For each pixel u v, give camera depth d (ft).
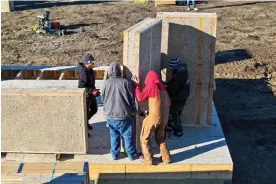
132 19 73.97
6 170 24.08
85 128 27.61
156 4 82.99
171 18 30.42
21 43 62.13
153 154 28.99
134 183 28.32
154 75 26.48
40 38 64.39
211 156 28.84
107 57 55.98
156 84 26.22
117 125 26.94
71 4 86.53
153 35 28.37
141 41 26.27
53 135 27.73
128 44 26.32
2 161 27.61
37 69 41.24
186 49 31.17
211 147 29.96
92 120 33.30
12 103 26.96
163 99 26.53
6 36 65.26
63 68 41.52
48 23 66.28
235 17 75.15
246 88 46.47
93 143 30.12
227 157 28.73
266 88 46.39
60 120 27.37
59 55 57.06
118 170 28.12
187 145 30.22
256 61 54.24
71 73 41.32
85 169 24.07
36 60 55.36
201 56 31.22
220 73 50.47
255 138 36.52
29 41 63.05
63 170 23.97
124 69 26.94
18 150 28.12
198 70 31.55
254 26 69.67
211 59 31.24
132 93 26.48
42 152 28.17
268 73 50.70
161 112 26.53
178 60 30.25
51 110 27.12
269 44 60.95
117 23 71.67
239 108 41.96
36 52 58.34
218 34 65.62
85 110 27.25
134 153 28.14
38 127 27.55
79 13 78.28
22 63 54.29
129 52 26.45
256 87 46.70
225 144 30.30
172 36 30.94
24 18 75.46
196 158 28.60
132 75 26.81
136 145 28.96
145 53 27.35
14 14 78.43
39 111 27.17
